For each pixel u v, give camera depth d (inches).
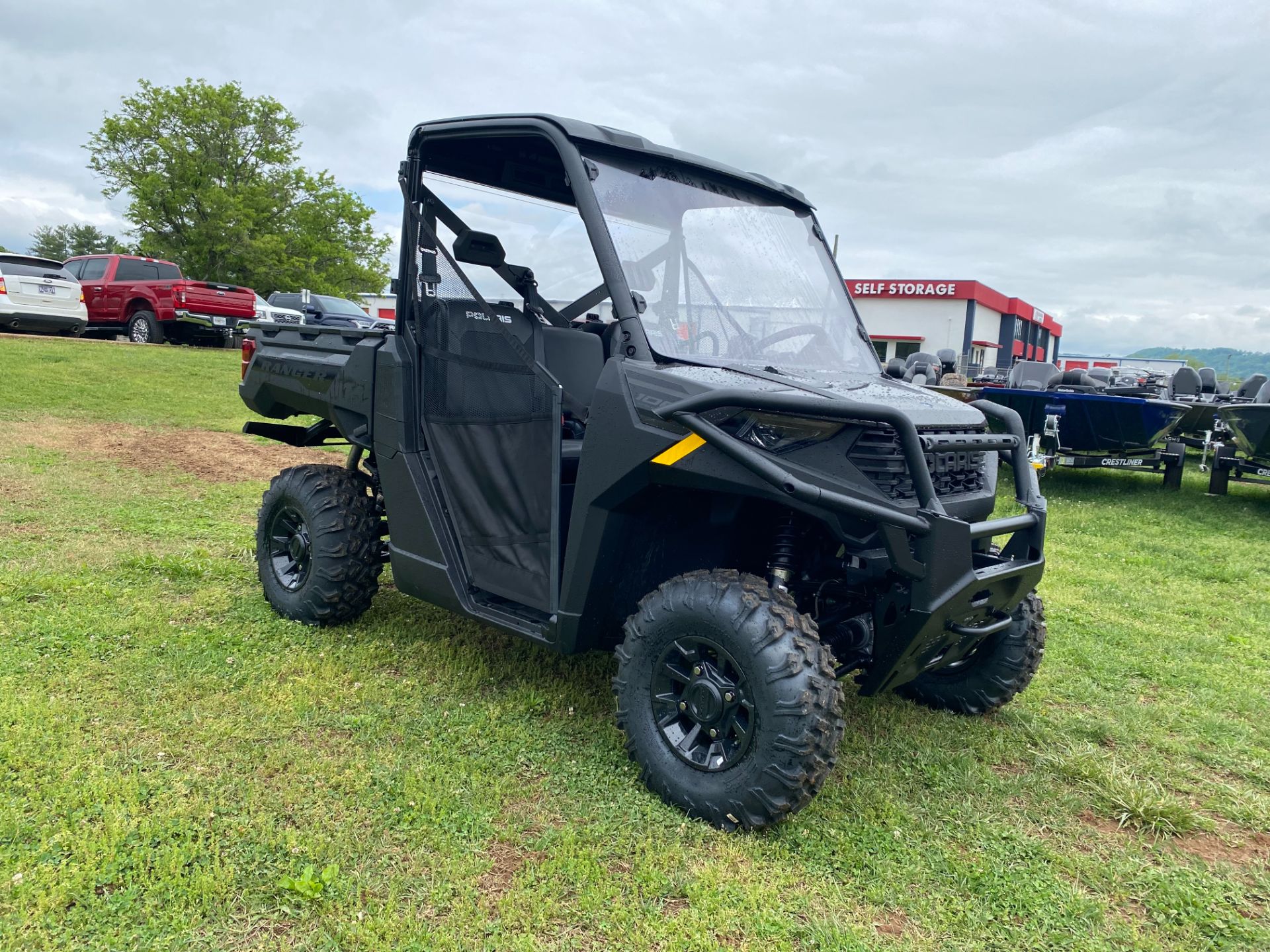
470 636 163.8
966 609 107.8
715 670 107.1
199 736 118.4
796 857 101.0
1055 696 157.1
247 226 1524.4
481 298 133.0
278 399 183.3
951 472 113.3
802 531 114.0
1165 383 473.4
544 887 91.2
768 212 144.0
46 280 631.2
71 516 229.3
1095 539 293.9
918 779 122.3
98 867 90.4
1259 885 102.7
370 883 91.0
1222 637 193.6
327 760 114.7
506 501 130.0
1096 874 102.5
